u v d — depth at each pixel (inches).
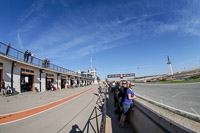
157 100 338.3
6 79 538.0
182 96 386.3
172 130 66.8
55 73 1058.1
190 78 1108.5
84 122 210.4
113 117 242.8
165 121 76.0
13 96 507.5
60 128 182.5
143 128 122.6
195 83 754.8
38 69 807.1
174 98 360.5
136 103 159.3
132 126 175.5
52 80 1018.7
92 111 287.0
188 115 175.9
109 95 609.3
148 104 135.6
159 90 657.6
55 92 775.7
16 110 287.3
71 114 260.5
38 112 274.1
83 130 176.4
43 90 858.8
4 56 503.5
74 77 1606.8
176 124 65.1
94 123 205.5
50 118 231.0
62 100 451.8
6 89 518.3
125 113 176.1
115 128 179.9
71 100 454.0
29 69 713.6
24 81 686.5
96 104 374.6
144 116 122.0
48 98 496.4
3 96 487.5
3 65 520.1
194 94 400.5
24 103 373.4
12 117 233.0
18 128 180.1
